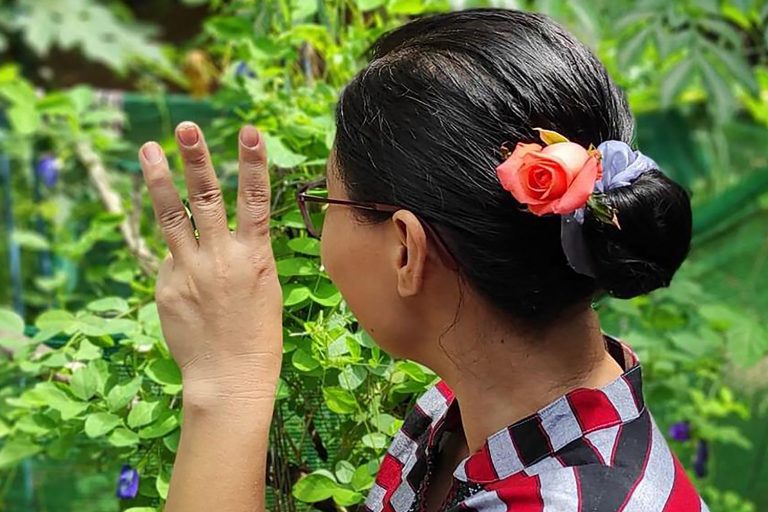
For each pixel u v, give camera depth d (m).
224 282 0.88
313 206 1.24
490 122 0.80
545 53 0.83
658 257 0.82
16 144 2.60
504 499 0.78
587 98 0.83
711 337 1.87
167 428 1.19
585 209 0.78
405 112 0.82
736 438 2.07
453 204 0.79
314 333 1.17
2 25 3.75
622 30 2.19
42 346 1.42
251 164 0.88
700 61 2.17
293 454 1.26
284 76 1.60
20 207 2.72
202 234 0.88
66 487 2.20
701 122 2.84
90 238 1.92
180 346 0.88
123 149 2.46
